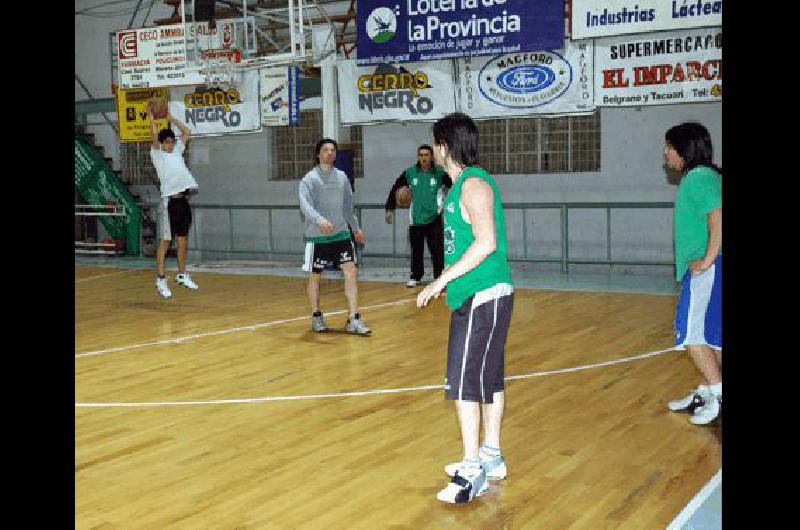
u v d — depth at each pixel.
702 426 4.85
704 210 4.50
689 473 4.05
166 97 13.85
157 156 10.61
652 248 12.66
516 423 5.00
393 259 14.59
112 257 16.17
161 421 5.16
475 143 3.78
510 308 3.79
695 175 4.57
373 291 10.90
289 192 15.64
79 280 12.60
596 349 7.09
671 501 3.70
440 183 10.79
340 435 4.83
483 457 4.04
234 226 16.20
